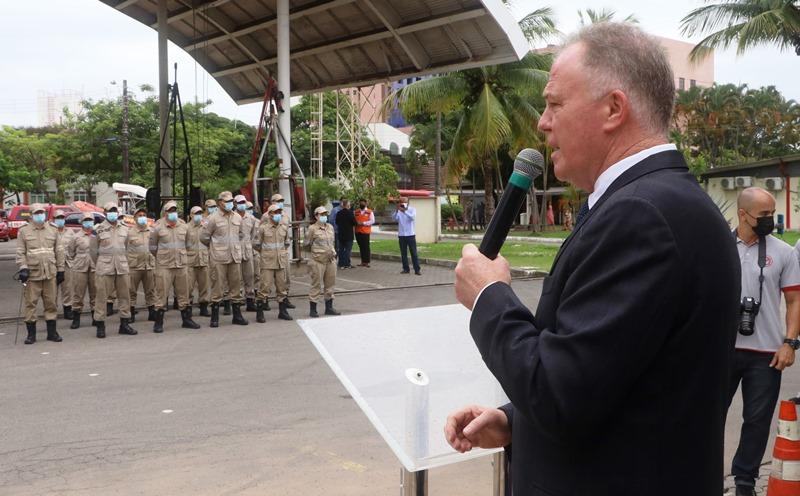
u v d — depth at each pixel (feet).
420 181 169.48
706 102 173.78
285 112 56.70
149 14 66.13
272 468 16.80
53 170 160.86
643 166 4.94
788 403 12.39
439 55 59.36
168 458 17.49
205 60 72.79
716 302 4.57
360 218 67.00
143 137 133.18
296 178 56.95
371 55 63.36
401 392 6.88
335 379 25.48
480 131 81.76
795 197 83.41
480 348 5.15
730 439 18.67
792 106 191.93
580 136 5.18
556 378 4.50
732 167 86.58
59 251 35.68
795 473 12.20
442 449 6.95
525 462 5.22
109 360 29.32
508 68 84.79
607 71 5.05
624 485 4.66
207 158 132.05
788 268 13.93
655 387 4.62
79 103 140.46
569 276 4.91
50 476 16.37
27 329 35.14
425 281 55.93
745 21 49.83
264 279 39.55
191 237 40.70
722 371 4.76
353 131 133.08
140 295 50.55
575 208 113.50
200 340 34.04
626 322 4.40
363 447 18.22
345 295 48.88
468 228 140.77
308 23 62.18
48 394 23.68
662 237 4.50
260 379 25.53
